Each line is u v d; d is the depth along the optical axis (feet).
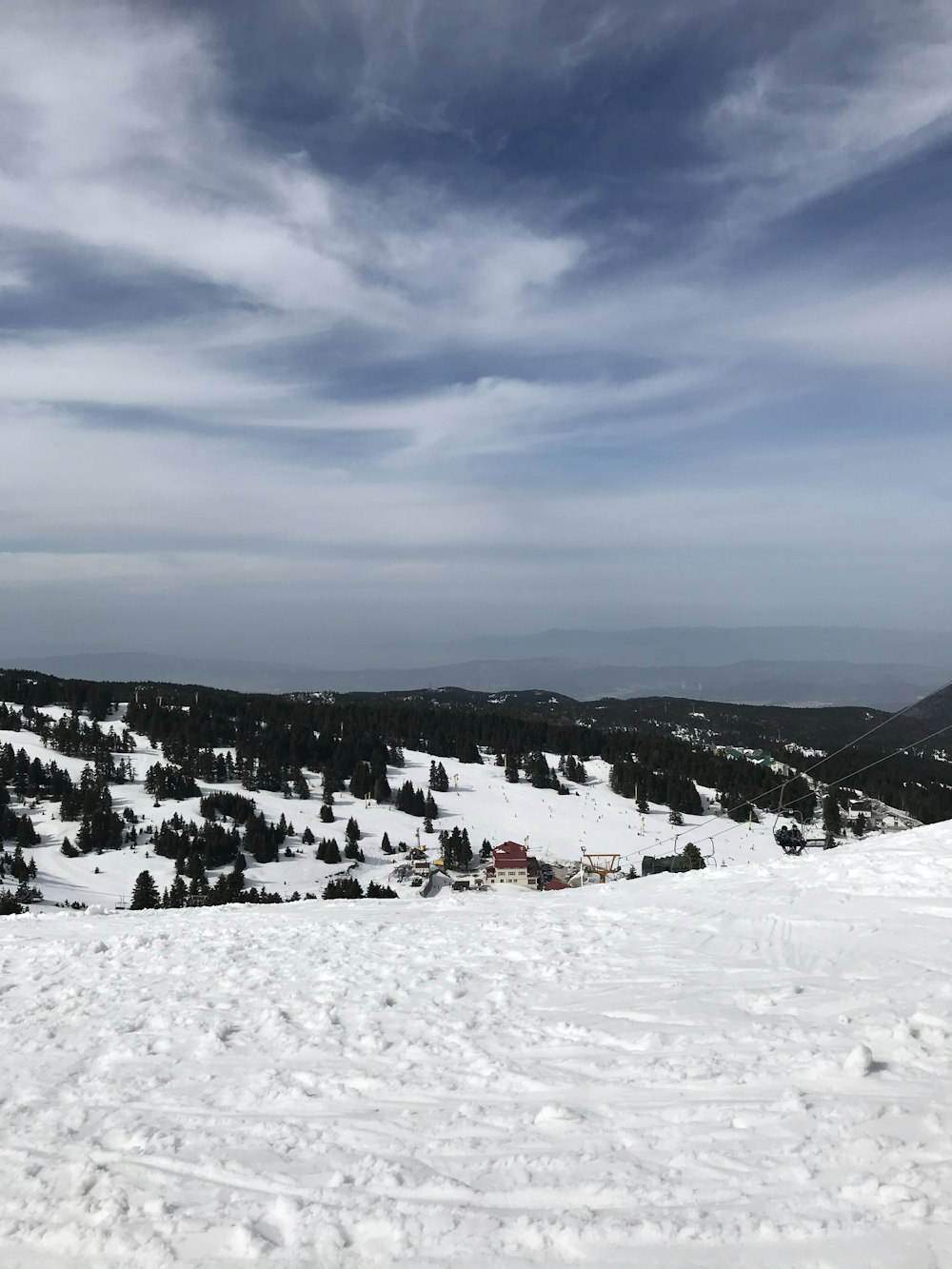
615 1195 13.41
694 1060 18.45
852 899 33.60
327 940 37.58
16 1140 17.78
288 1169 15.56
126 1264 13.02
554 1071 18.89
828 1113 15.12
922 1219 11.80
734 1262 11.50
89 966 34.55
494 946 32.89
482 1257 12.32
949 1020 18.98
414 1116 17.35
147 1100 19.57
